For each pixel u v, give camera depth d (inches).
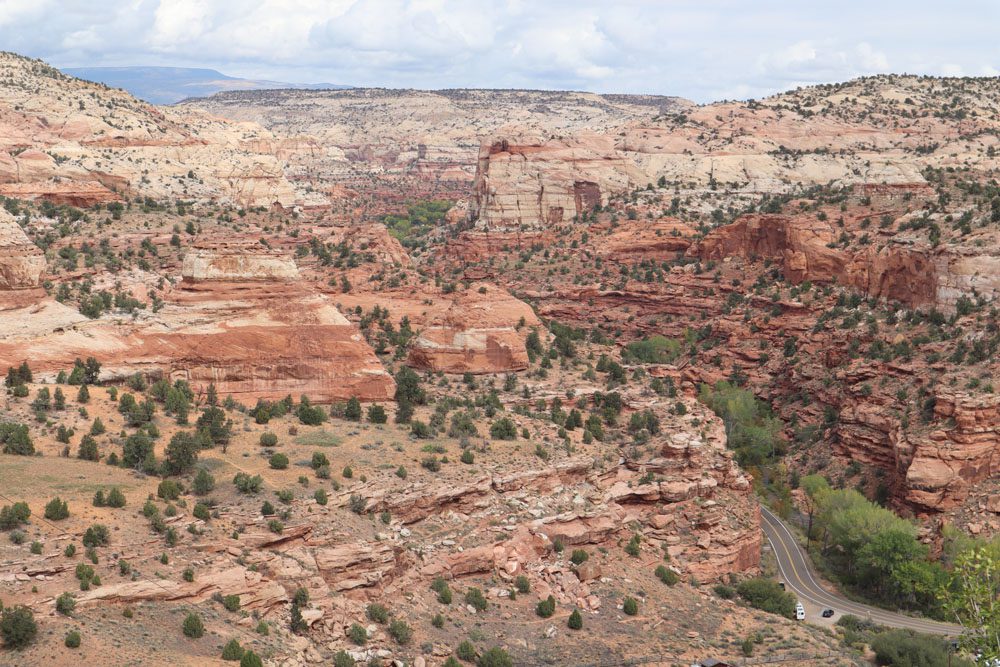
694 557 4443.9
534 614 3732.8
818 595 4800.7
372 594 3430.1
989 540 5137.8
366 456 4146.2
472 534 3914.9
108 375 4539.9
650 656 3624.5
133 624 2807.6
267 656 2876.5
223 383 4800.7
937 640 4099.4
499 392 5452.8
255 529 3366.1
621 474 4692.4
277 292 4923.7
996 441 5570.9
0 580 2778.1
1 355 4439.0
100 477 3484.3
